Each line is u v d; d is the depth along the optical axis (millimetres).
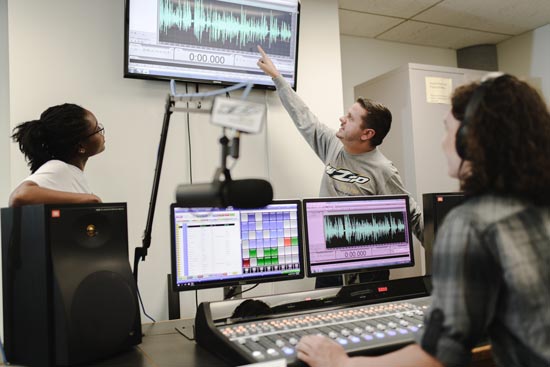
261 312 1307
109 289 1166
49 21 2016
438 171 2748
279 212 1505
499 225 742
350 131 2102
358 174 2131
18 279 1179
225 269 1409
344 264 1557
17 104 1947
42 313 1092
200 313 1268
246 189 887
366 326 1212
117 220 1234
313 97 2520
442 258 784
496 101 765
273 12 2299
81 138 1560
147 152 2146
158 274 2123
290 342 1102
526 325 728
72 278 1104
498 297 759
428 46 3654
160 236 2139
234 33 2227
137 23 2047
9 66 1941
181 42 2133
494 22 3184
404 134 2760
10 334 1203
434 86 2777
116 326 1166
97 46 2090
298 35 2371
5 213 1235
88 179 2033
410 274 2598
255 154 2344
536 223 751
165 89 2197
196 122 2234
